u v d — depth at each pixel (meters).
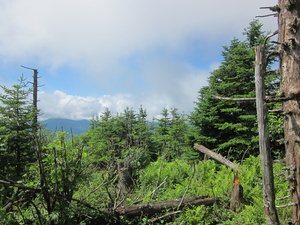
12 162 4.61
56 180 3.87
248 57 12.01
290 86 3.58
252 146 11.20
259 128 3.72
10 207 3.91
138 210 4.97
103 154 10.06
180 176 8.02
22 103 5.47
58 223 3.77
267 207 3.65
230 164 8.50
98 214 4.47
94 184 5.54
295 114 3.53
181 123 16.73
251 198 5.75
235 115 12.36
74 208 3.97
